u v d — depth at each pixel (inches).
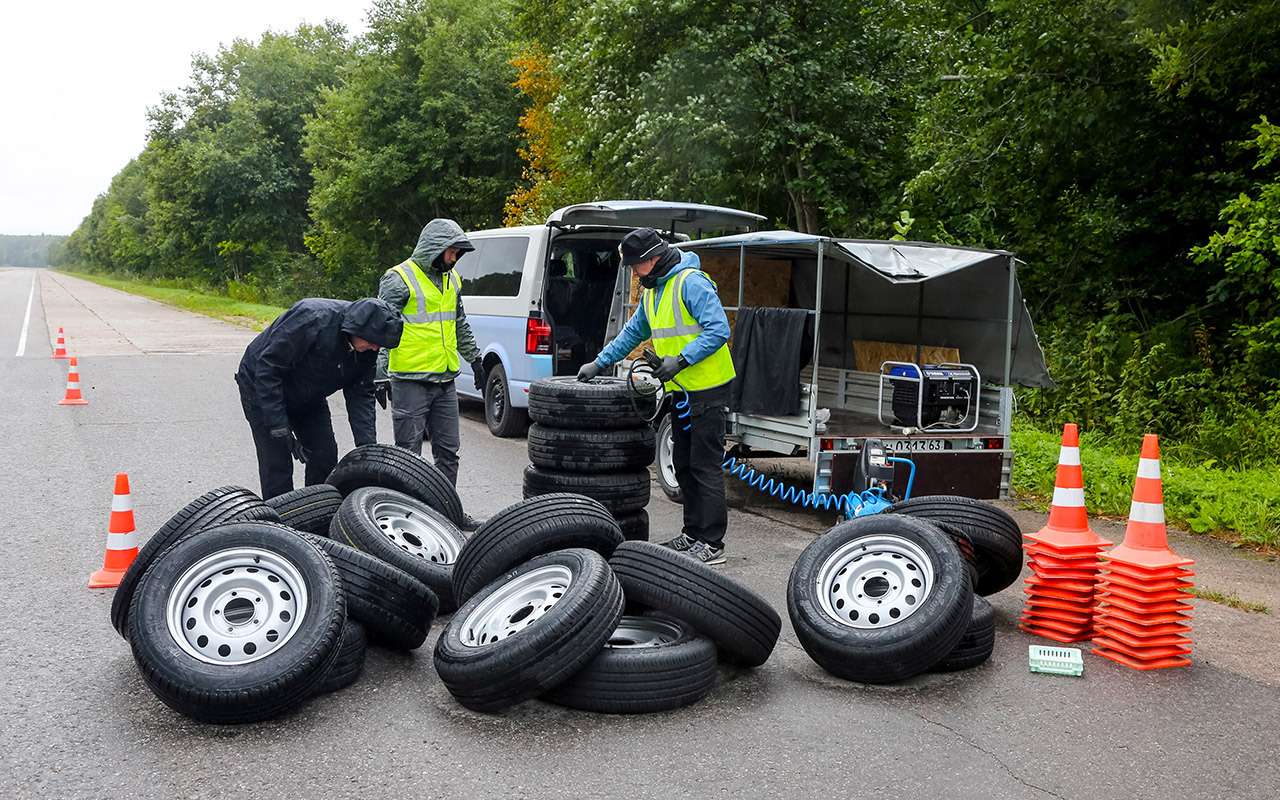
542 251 446.3
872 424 339.6
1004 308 327.9
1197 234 577.0
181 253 2659.9
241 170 2203.5
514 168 1528.1
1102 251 582.2
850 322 400.5
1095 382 500.7
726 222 447.5
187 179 2354.8
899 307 375.9
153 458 402.0
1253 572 276.5
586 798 146.1
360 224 1635.1
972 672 200.8
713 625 185.6
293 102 2290.8
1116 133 550.9
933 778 153.9
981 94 577.6
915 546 199.0
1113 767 158.9
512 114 1502.2
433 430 297.1
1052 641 221.6
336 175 1707.7
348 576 190.9
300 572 178.1
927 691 189.9
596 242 457.7
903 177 716.7
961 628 189.6
